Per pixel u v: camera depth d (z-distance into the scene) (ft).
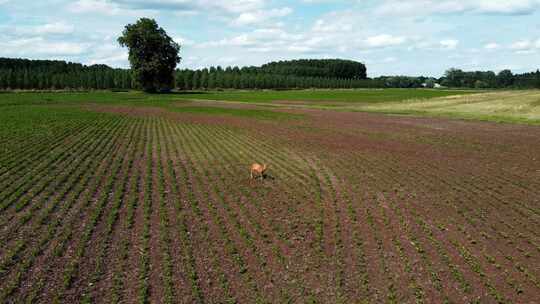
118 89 530.27
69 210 60.44
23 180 75.31
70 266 43.93
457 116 198.90
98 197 66.54
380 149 113.91
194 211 61.05
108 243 49.70
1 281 40.78
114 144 117.29
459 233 54.95
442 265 45.70
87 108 242.37
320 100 358.23
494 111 213.87
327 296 39.24
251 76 650.43
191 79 600.80
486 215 61.72
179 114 217.15
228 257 46.62
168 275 42.34
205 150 110.63
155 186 73.97
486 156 104.58
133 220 57.00
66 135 131.03
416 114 213.87
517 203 67.31
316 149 113.50
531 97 283.38
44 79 516.73
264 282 41.52
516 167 92.32
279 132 147.74
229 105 288.71
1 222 55.16
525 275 43.91
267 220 58.18
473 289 40.98
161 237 51.60
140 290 39.45
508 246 51.11
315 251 48.55
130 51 435.12
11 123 156.15
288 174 84.58
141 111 231.91
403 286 41.27
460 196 70.59
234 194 70.28
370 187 75.61
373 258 47.06
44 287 39.99
